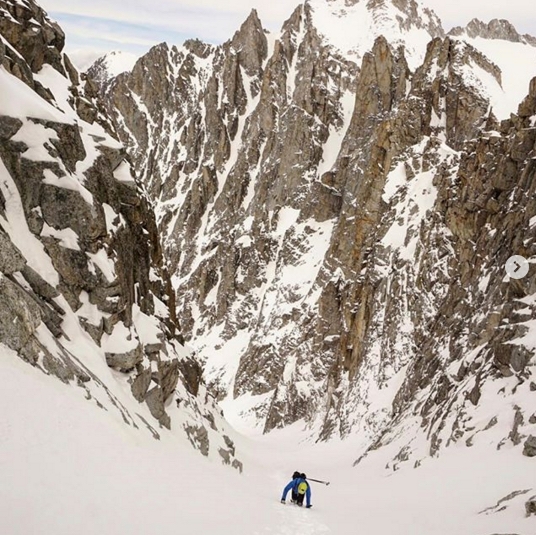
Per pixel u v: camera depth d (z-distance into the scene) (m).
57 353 18.30
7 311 16.42
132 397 23.70
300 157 125.25
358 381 61.25
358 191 88.56
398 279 61.44
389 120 83.62
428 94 85.19
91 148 27.41
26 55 30.64
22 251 21.02
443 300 52.34
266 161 140.50
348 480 37.75
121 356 23.55
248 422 89.81
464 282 48.50
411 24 157.50
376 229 76.19
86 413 15.88
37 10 33.84
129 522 11.07
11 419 12.66
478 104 82.25
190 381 42.47
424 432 36.47
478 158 54.44
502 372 30.69
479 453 26.53
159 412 25.86
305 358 82.19
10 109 22.62
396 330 58.19
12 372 14.93
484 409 29.67
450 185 59.69
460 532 16.64
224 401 103.00
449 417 32.75
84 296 23.19
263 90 149.12
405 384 49.91
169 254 155.00
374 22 150.25
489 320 37.38
